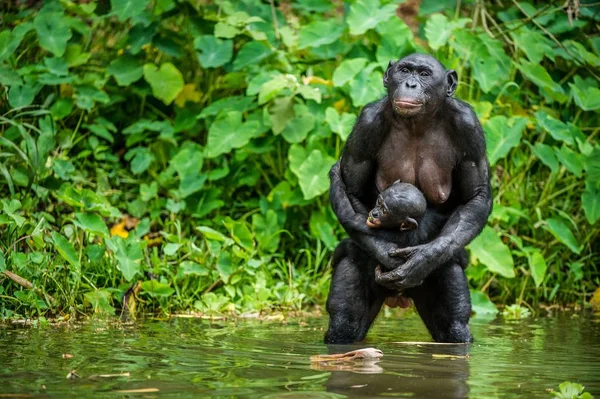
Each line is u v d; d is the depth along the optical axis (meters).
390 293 14.95
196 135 23.16
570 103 24.00
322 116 21.48
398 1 23.61
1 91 22.11
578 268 21.34
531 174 23.33
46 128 20.86
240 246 19.52
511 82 22.22
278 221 20.88
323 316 18.16
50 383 10.18
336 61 23.14
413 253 13.65
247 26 21.89
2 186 19.78
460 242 14.01
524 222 22.20
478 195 14.70
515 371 11.77
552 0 24.47
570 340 15.18
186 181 20.80
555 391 10.34
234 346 13.48
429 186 14.66
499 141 20.62
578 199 22.98
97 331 14.87
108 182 21.55
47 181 19.97
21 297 16.31
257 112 21.72
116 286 18.06
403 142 14.60
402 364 12.05
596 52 24.03
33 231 17.17
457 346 14.13
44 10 22.91
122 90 23.39
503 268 19.78
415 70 14.23
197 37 22.58
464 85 22.80
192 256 18.95
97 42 24.83
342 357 12.41
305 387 10.20
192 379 10.56
